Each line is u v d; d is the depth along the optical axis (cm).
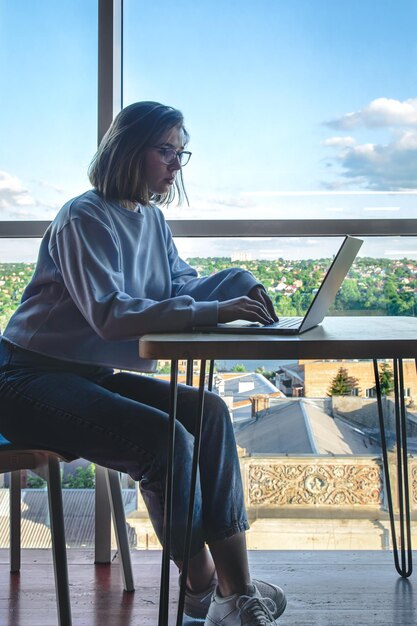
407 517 185
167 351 116
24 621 160
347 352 115
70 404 143
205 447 146
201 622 156
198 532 138
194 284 178
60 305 157
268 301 160
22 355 156
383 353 115
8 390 150
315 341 114
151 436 137
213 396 152
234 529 140
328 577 186
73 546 212
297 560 200
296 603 169
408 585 180
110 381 169
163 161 167
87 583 184
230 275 167
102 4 222
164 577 127
